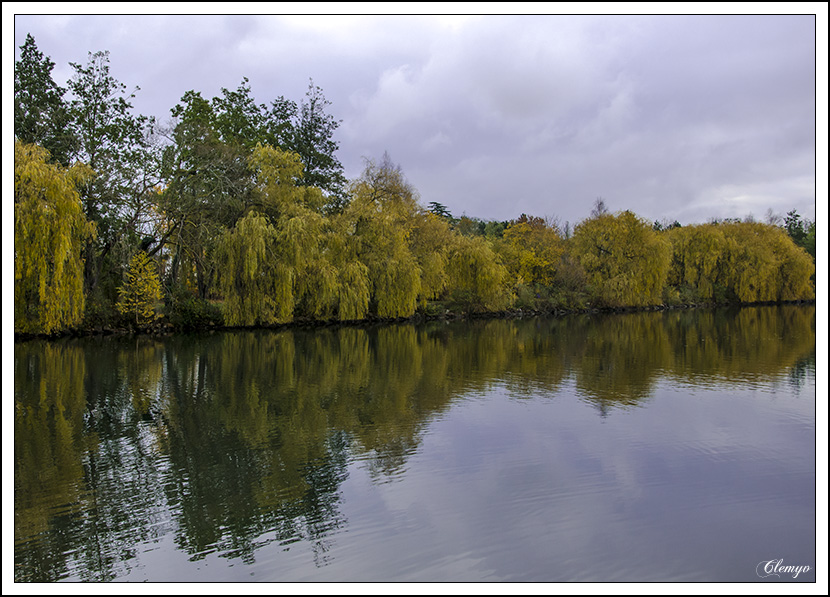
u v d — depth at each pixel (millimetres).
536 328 44531
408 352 30219
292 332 39875
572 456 13266
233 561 8766
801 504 10688
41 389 20359
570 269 64000
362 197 47312
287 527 9883
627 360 27188
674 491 11273
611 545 9219
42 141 35594
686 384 21328
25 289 28797
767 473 12172
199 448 14016
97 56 38750
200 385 21234
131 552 9062
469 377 22922
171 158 40000
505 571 8461
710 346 32094
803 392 19875
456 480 11875
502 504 10703
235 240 37219
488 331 42094
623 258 62875
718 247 70000
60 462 13047
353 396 19469
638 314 60406
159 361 26438
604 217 63188
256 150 42344
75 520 10156
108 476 12195
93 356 27516
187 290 40656
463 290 55688
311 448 13961
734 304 74188
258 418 16656
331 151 59062
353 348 31750
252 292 38594
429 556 8891
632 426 15648
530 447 13898
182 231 39469
